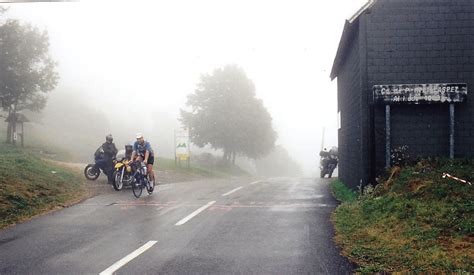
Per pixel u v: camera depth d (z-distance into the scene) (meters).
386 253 6.30
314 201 11.98
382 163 12.30
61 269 5.71
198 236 7.60
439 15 12.30
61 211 10.30
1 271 5.63
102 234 7.79
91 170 16.45
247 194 13.73
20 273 5.55
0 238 7.55
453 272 5.30
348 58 15.62
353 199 11.56
